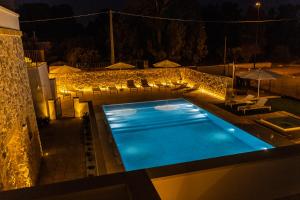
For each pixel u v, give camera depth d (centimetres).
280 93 1577
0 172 533
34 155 838
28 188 217
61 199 208
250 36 3266
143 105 1476
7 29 704
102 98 1580
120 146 1017
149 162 895
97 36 3144
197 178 254
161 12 2597
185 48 2825
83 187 218
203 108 1286
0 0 690
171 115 1332
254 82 1802
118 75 1880
